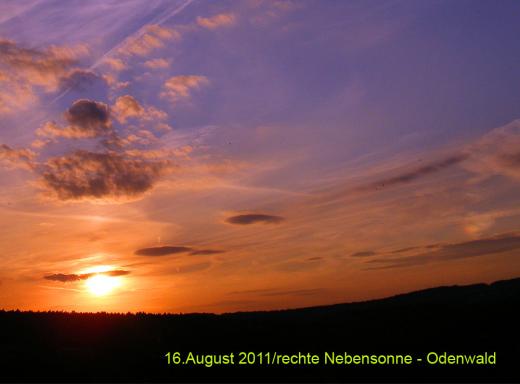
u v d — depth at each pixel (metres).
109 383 25.86
